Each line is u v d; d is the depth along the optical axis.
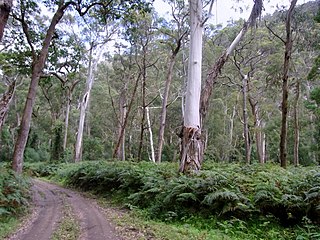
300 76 28.42
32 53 17.61
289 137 35.91
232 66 31.73
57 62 25.27
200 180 8.97
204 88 13.51
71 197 14.05
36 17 23.19
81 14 17.33
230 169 11.66
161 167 13.41
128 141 41.69
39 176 29.30
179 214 8.66
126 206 10.86
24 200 10.13
